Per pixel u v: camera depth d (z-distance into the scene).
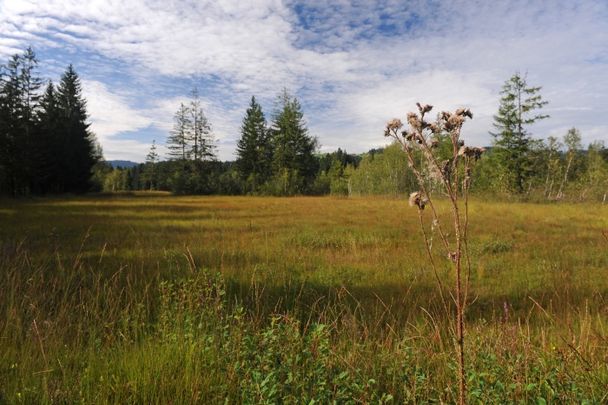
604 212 21.95
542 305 5.88
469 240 11.51
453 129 1.59
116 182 79.56
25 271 5.65
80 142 51.12
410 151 1.69
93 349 3.35
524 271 8.14
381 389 2.79
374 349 3.52
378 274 7.75
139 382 2.81
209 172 66.38
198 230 13.82
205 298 4.36
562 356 2.87
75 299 4.69
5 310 4.14
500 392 2.40
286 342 3.04
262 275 7.27
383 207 26.08
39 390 2.69
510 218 18.31
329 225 15.49
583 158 54.06
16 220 15.56
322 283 6.91
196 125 66.38
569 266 8.56
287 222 16.55
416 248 10.55
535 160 40.69
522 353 3.10
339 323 4.57
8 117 36.84
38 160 39.81
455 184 1.64
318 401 2.38
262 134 68.44
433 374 2.93
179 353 3.21
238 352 3.02
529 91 38.88
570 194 34.59
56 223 14.89
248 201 34.88
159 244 10.40
